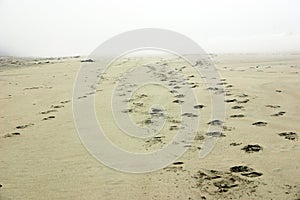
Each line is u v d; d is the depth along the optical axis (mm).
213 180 3506
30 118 6176
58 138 5020
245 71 10109
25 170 3967
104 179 3650
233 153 4191
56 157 4316
